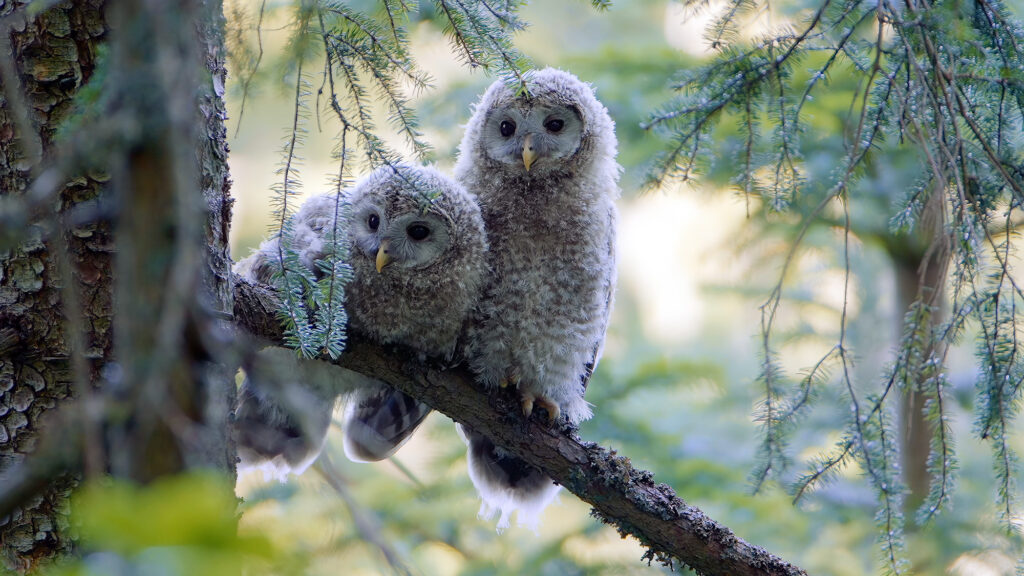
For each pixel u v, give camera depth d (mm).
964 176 5734
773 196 6750
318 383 8008
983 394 6336
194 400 2668
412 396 7641
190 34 2975
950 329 6148
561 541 11312
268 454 8328
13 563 4809
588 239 8266
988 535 11242
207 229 5281
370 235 7559
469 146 9062
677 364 12727
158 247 2641
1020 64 5785
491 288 7977
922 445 11453
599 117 8859
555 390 8117
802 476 6754
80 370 2924
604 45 13750
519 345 7867
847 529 12195
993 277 6102
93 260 4992
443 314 7637
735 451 12727
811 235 13516
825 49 6379
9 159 4930
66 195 4875
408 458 12117
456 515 11297
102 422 2654
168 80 2801
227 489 4152
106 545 2164
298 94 5164
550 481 8906
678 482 11891
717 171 11773
